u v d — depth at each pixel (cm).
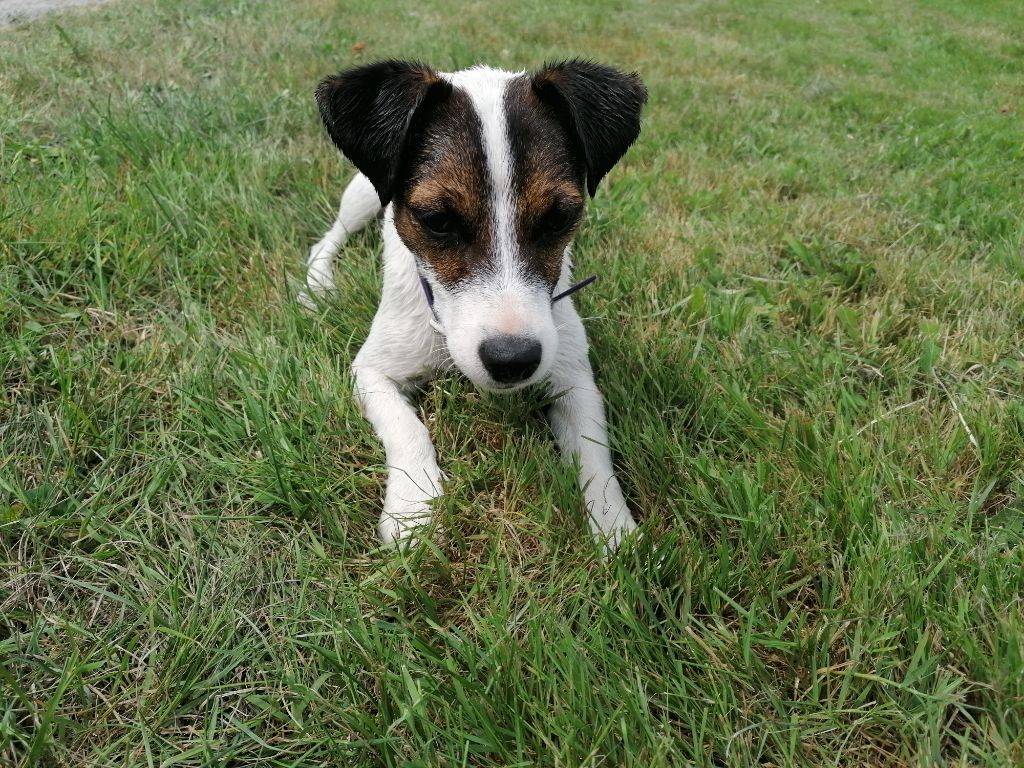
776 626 27
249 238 48
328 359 39
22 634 26
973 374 41
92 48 78
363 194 50
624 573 27
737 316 44
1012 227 58
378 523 31
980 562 28
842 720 24
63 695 24
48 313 40
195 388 35
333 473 33
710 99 92
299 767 23
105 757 23
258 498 30
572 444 35
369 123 33
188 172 52
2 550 28
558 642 25
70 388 34
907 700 24
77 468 32
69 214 45
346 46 96
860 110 94
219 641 26
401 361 38
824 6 183
